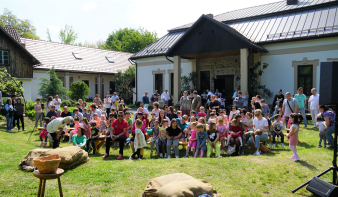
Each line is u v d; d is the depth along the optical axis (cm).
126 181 480
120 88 2486
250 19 1812
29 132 1129
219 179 495
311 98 1030
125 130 738
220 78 1848
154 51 2127
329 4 1516
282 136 768
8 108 1110
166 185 349
